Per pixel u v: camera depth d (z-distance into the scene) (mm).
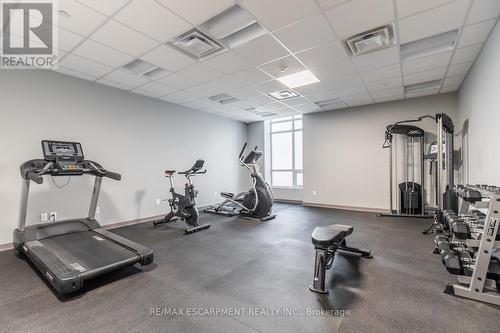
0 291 2344
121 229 4598
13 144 3562
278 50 3260
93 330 1789
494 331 1728
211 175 6984
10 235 3514
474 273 2100
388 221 5039
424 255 3156
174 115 5934
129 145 4984
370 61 3617
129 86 4680
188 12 2445
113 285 2445
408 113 5621
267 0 2279
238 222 5133
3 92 3484
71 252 2756
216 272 2736
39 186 3795
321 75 4141
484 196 2168
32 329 1804
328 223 4965
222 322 1863
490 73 2959
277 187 8023
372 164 6113
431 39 3186
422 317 1891
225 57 3463
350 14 2500
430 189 5465
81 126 4277
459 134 4938
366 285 2398
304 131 7156
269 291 2314
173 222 5145
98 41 3000
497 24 2658
